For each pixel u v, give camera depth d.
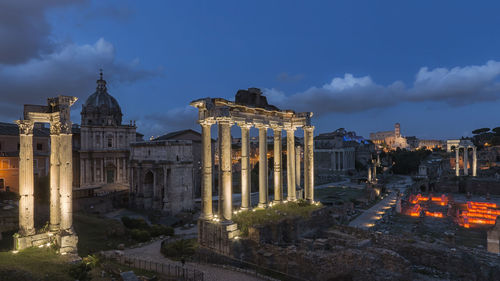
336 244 29.48
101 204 65.38
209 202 31.22
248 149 35.56
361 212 69.19
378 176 140.25
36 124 72.50
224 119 29.91
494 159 150.50
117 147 85.31
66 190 27.70
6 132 62.53
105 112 90.12
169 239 38.78
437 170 159.38
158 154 69.38
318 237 34.75
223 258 27.67
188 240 35.56
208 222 30.03
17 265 21.34
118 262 29.19
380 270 22.61
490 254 28.25
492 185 108.19
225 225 28.58
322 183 128.38
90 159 81.00
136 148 74.62
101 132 82.88
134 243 39.50
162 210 66.31
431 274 25.62
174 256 31.83
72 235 27.23
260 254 27.20
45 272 21.06
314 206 38.22
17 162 60.72
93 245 36.50
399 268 22.61
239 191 91.31
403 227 59.00
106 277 23.22
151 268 26.94
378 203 81.88
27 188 27.84
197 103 30.52
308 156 40.69
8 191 57.03
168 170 67.00
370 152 196.88
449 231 56.31
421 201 94.25
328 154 173.25
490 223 65.56
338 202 75.81
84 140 80.50
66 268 22.55
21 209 27.69
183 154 69.69
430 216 70.88
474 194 111.25
